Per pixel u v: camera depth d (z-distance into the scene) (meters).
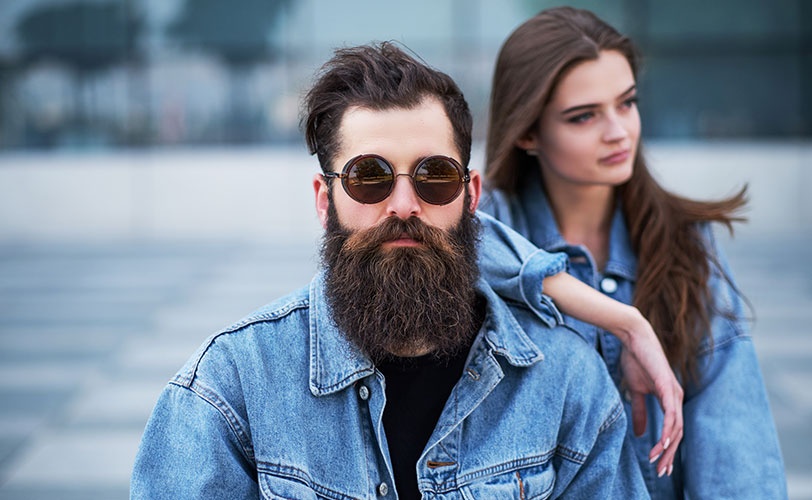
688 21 15.62
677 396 2.16
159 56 16.16
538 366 2.09
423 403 2.01
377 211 1.90
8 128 16.48
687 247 2.51
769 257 13.01
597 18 2.49
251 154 16.52
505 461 2.01
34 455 5.78
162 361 7.98
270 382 1.94
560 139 2.46
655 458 2.16
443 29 15.88
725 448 2.30
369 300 1.87
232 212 16.62
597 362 2.16
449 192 1.90
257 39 16.03
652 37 15.69
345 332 1.93
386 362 1.99
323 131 1.97
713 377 2.42
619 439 2.13
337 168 1.94
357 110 1.91
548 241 2.61
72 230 16.70
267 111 16.33
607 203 2.65
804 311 9.48
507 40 2.55
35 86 16.25
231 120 16.39
